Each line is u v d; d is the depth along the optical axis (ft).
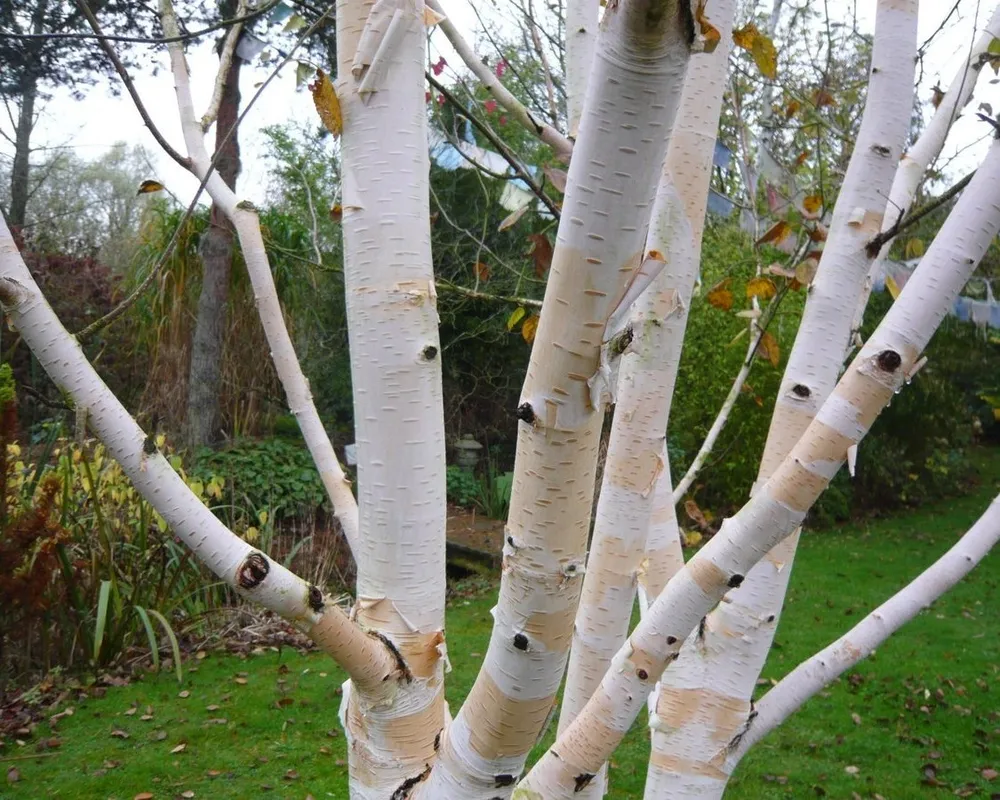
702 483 33.83
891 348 3.14
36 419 28.55
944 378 40.93
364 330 3.91
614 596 4.63
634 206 2.38
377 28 3.76
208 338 29.96
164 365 31.35
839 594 25.66
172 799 12.97
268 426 34.50
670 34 2.15
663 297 4.57
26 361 28.53
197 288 31.78
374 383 3.90
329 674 17.94
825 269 4.66
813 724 16.42
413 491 3.90
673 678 4.82
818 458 3.15
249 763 14.14
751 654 4.68
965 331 38.55
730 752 4.69
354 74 3.83
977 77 5.70
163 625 18.02
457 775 3.31
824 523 36.73
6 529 15.17
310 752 14.53
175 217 30.58
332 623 3.54
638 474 4.60
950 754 15.19
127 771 13.74
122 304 3.50
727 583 3.27
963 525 36.60
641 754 15.03
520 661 2.98
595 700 3.51
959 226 3.15
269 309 5.17
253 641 19.71
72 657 17.65
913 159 5.78
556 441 2.70
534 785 3.57
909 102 4.61
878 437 39.45
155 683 17.34
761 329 7.27
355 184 3.88
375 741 3.88
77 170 54.29
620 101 2.25
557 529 2.80
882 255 5.60
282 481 27.32
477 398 38.14
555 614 2.89
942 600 25.50
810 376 4.61
